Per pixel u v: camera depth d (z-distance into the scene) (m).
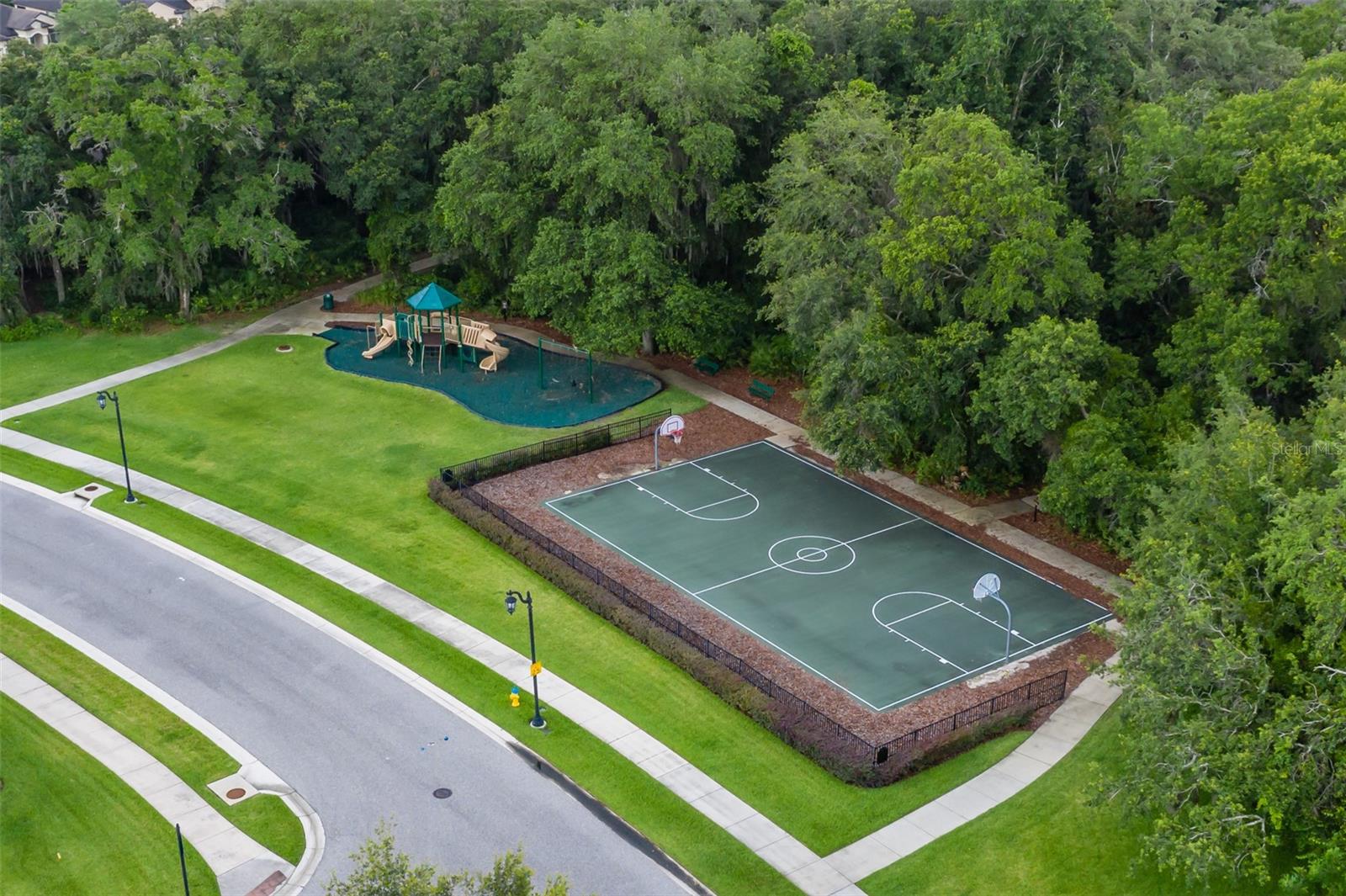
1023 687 35.03
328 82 64.56
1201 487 30.50
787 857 29.25
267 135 64.25
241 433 52.91
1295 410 41.72
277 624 38.94
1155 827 27.86
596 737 33.75
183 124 60.44
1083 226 43.28
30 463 49.88
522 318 67.19
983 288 42.53
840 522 45.94
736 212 55.56
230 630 38.59
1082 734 33.50
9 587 40.81
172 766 32.34
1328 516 25.47
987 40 49.59
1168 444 35.34
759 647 38.06
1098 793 27.77
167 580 41.44
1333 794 25.69
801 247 47.31
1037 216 42.19
